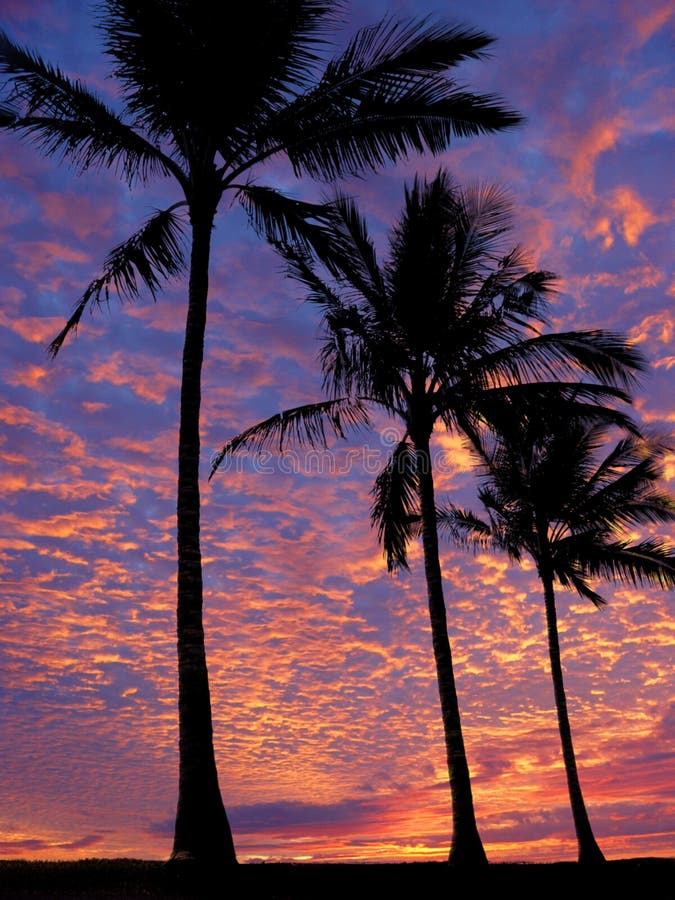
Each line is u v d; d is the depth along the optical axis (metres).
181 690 9.71
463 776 12.84
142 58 10.94
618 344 14.11
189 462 10.63
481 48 11.34
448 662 13.60
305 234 12.88
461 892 11.02
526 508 20.23
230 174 12.06
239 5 10.63
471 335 14.37
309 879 10.21
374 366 14.61
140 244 12.35
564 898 11.94
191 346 11.18
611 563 19.48
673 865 16.39
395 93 11.61
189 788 9.27
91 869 9.65
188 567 10.16
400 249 14.40
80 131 12.05
